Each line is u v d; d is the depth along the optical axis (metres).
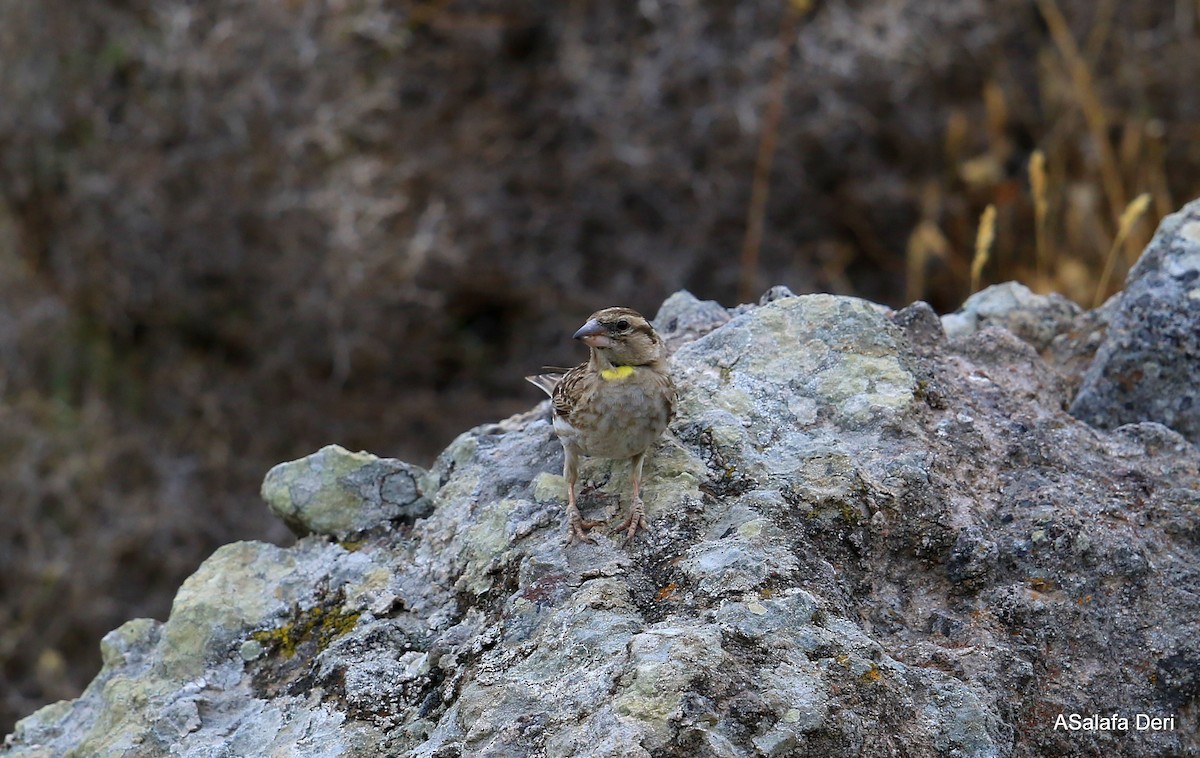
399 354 15.04
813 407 6.31
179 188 14.62
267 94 14.25
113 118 14.88
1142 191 13.47
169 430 14.75
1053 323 7.80
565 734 4.64
